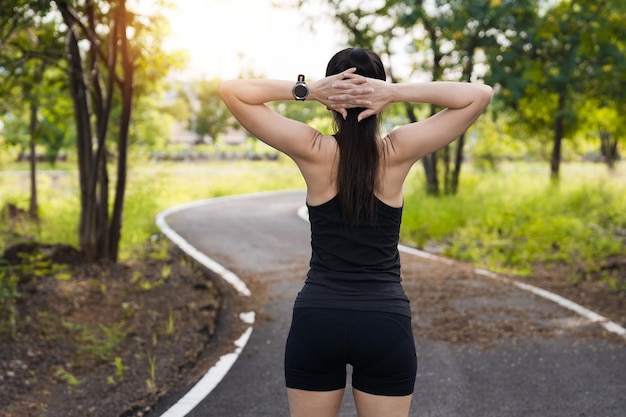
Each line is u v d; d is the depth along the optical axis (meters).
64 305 7.10
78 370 5.40
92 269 8.98
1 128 15.01
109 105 9.26
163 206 19.83
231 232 13.99
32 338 5.95
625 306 7.43
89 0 8.23
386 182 2.47
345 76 2.44
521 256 10.70
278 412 4.47
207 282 8.87
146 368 5.45
